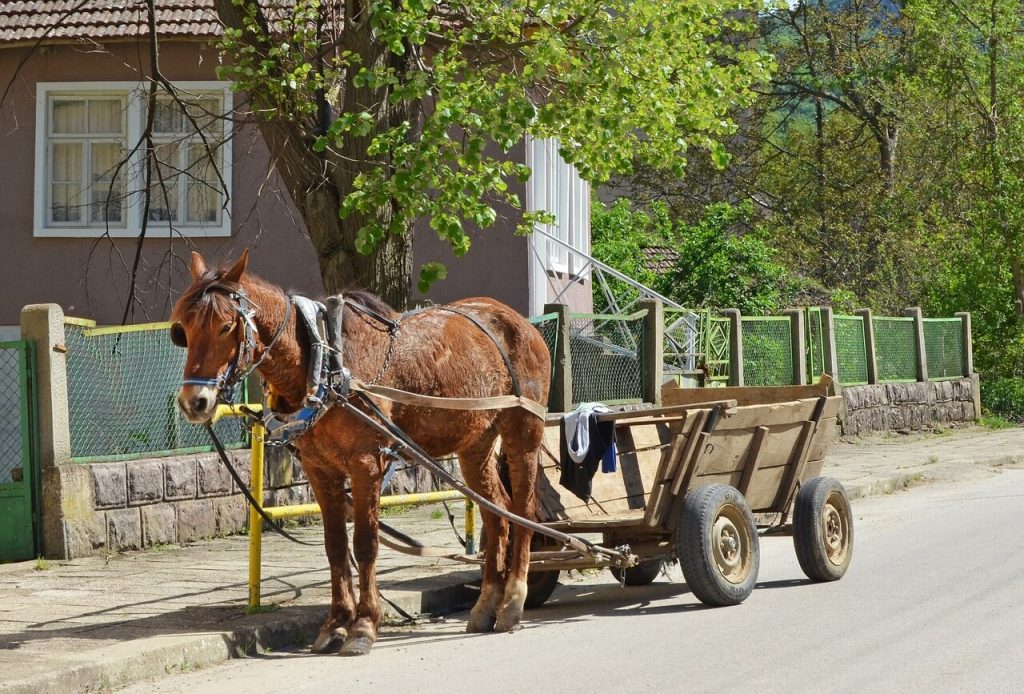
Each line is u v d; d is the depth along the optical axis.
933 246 30.00
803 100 40.28
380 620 7.77
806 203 37.94
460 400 7.56
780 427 9.07
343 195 11.90
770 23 38.44
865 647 6.85
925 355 24.03
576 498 8.73
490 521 8.12
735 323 19.41
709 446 8.30
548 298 18.73
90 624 7.57
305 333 6.83
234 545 10.80
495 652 7.17
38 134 17.39
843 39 38.16
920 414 23.31
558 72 11.13
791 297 29.53
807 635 7.24
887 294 31.12
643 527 8.16
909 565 9.65
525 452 8.16
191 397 6.27
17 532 9.97
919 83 32.16
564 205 20.48
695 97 11.60
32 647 6.91
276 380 6.80
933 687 5.95
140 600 8.35
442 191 10.49
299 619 7.73
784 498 9.29
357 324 7.14
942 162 29.83
